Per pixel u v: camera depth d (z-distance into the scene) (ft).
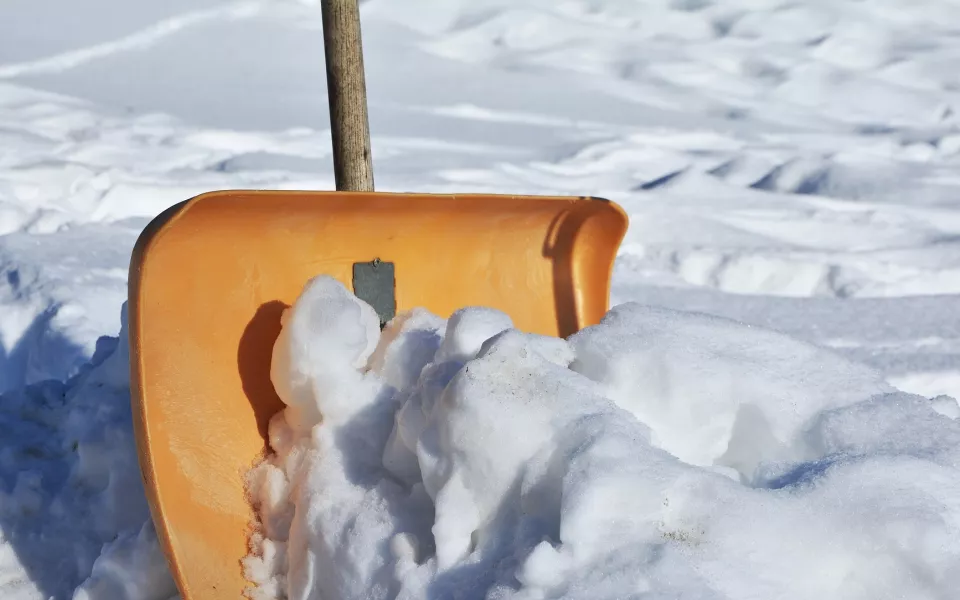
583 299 7.98
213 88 31.60
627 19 46.52
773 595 4.35
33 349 11.66
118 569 6.06
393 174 21.71
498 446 5.06
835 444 5.36
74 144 22.18
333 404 6.12
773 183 24.38
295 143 24.34
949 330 13.55
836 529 4.57
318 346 6.18
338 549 5.46
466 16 44.11
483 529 5.06
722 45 43.78
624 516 4.58
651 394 5.65
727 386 5.60
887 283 16.05
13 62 32.53
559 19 44.57
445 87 35.12
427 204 6.97
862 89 38.47
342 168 7.72
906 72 41.50
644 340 5.82
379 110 30.86
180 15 38.78
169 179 19.45
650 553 4.39
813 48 43.68
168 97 29.94
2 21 36.86
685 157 27.04
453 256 7.50
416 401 5.68
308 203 6.42
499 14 43.70
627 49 42.09
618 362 5.70
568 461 4.80
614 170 24.93
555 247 7.95
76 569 6.49
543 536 4.76
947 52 43.55
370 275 7.06
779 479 5.10
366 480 5.89
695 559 4.39
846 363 5.99
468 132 28.78
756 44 44.19
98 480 7.07
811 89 38.68
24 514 6.94
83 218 17.04
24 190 17.57
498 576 4.70
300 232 6.81
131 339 5.79
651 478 4.61
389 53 38.45
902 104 37.14
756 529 4.51
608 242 7.96
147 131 24.89
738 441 5.67
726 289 16.39
